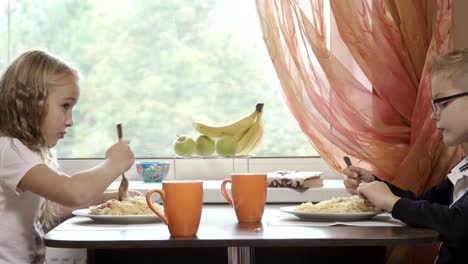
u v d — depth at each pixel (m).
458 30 2.20
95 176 1.60
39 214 1.71
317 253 2.27
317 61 2.16
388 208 1.46
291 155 2.46
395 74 2.12
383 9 2.12
